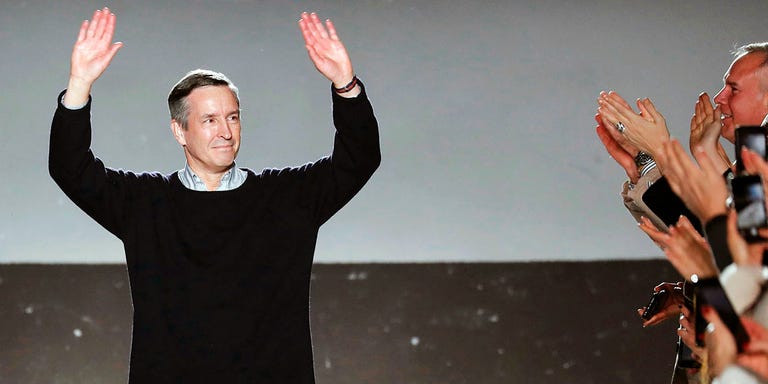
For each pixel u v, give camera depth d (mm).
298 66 13453
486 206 12586
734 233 2980
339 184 5594
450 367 10477
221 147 5508
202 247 5414
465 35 13617
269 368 5316
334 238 12109
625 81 13398
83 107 5336
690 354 5227
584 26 13586
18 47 13477
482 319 10883
